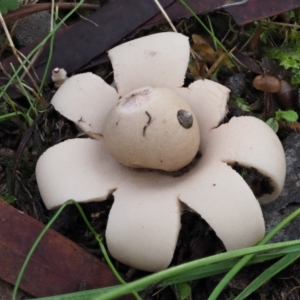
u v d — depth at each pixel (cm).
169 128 23
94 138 26
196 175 24
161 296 25
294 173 26
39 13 29
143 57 26
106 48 28
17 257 24
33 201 26
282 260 24
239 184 23
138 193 24
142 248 23
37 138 27
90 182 24
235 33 29
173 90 25
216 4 28
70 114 25
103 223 26
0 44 29
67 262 24
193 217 26
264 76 28
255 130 24
